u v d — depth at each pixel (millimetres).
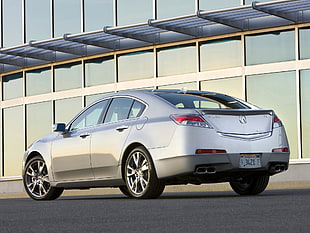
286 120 18266
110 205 8180
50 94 22172
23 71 22859
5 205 9094
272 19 18188
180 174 9047
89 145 10273
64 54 21562
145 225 5305
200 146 9000
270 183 17469
